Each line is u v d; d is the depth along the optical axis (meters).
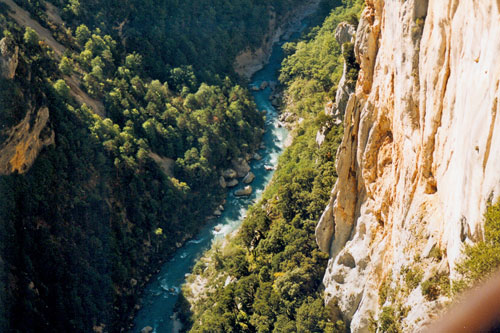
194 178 144.25
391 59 69.31
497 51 44.03
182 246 134.12
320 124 121.25
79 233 119.06
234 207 143.62
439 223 56.94
